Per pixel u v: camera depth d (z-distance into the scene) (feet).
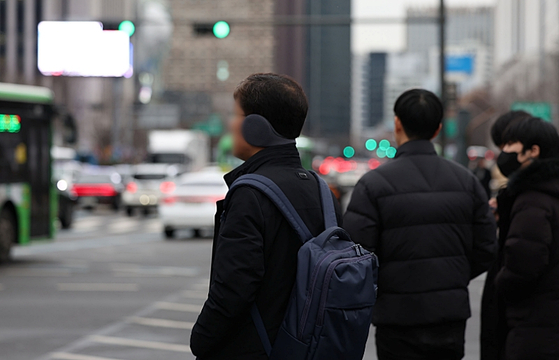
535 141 22.38
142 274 71.20
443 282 21.35
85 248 96.99
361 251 15.94
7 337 43.93
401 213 21.47
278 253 15.57
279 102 16.20
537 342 20.76
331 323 15.10
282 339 15.29
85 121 409.49
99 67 171.22
